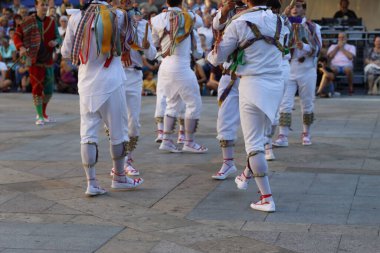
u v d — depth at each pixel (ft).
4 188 23.90
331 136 33.65
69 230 19.22
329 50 51.88
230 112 24.61
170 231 19.07
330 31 53.11
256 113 20.52
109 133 23.15
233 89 24.45
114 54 21.91
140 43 24.57
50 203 21.98
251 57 20.36
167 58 29.17
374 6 55.83
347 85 53.42
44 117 39.58
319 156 28.91
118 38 21.90
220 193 23.15
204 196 22.77
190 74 29.09
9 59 54.80
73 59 21.98
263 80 20.38
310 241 18.02
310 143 31.60
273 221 19.84
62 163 28.14
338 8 56.08
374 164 27.27
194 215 20.59
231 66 20.94
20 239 18.44
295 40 29.89
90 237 18.58
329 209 20.98
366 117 39.58
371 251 17.20
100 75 21.90
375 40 51.44
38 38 38.14
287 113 30.91
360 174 25.50
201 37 39.93
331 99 48.06
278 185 23.95
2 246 17.89
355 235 18.45
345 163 27.48
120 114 22.57
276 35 20.49
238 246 17.74
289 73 28.78
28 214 20.79
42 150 31.04
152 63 51.78
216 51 20.65
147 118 40.27
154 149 30.99
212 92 51.01
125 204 21.89
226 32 20.49
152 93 51.83
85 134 22.44
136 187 23.93
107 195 22.98
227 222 19.83
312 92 31.04
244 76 20.61
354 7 56.29
